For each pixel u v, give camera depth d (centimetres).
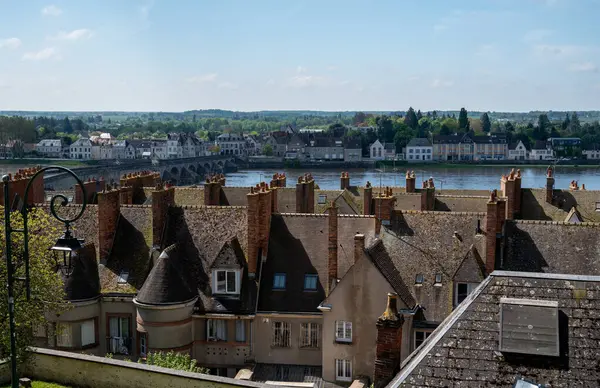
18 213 3869
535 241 4669
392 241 4869
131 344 4738
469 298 2183
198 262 4900
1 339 3606
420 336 4412
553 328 1994
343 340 4359
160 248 4959
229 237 5003
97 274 4872
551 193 7462
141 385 3381
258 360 4678
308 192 7175
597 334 1977
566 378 1908
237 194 7581
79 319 4631
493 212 4531
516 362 1970
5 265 3650
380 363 2581
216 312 4606
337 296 4350
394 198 5350
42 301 3906
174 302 4469
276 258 4900
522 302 2066
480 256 4681
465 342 2045
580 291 2080
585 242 4588
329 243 4628
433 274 4631
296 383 4219
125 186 7175
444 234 4853
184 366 3869
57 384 3600
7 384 3578
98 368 3497
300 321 4628
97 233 5162
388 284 4256
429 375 1997
